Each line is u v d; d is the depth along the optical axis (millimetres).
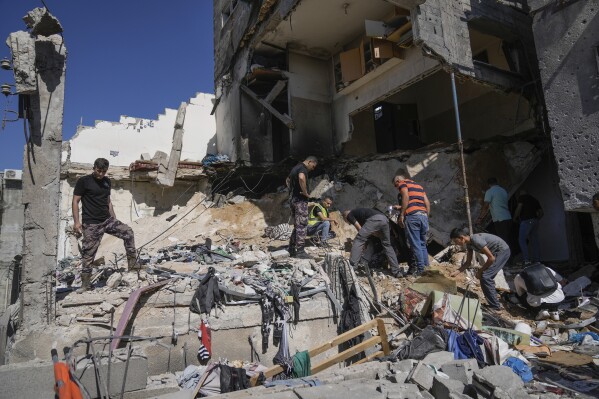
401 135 12852
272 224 10773
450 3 8781
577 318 5539
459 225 8711
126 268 6375
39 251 4656
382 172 10234
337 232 9375
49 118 4824
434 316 5105
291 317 5449
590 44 6359
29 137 4715
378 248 7504
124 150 15109
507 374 3455
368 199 10250
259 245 9320
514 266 7883
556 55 6773
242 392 3684
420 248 6586
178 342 4918
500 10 9570
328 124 12898
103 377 3662
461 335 4590
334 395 3260
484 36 10156
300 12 10680
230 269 6262
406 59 10094
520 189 9609
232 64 13461
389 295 6180
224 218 11164
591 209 6363
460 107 11609
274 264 6469
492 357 4387
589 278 6906
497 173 9195
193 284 5371
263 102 12312
